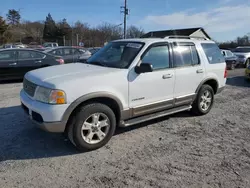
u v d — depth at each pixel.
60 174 3.07
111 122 3.83
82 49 13.06
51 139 4.07
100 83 3.63
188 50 5.03
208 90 5.53
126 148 3.84
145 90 4.19
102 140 3.79
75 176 3.04
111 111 3.81
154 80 4.29
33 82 3.64
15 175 3.03
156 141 4.12
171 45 4.69
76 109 3.52
